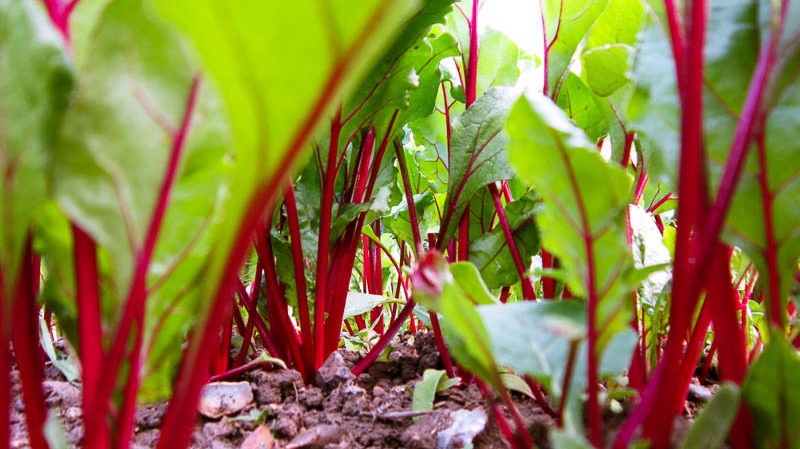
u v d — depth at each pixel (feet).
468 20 1.31
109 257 0.49
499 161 1.18
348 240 1.40
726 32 0.63
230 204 0.37
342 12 0.26
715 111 0.62
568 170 0.47
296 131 0.32
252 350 1.51
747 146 0.51
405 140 2.05
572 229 0.50
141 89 0.44
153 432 0.96
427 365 1.34
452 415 0.94
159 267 0.51
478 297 0.68
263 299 1.55
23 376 0.54
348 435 0.94
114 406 0.53
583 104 1.26
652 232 1.01
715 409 0.49
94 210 0.43
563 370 0.56
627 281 0.52
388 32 0.28
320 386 1.19
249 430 0.97
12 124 0.43
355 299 1.63
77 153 0.43
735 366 0.58
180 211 0.50
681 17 0.56
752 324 1.33
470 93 1.32
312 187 1.39
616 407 0.87
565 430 0.50
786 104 0.59
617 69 0.89
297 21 0.26
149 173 0.45
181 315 0.55
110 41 0.42
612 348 0.56
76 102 0.42
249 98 0.30
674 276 0.53
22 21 0.43
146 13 0.42
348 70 0.29
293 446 0.90
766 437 0.56
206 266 0.53
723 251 0.59
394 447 0.90
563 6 1.09
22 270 0.53
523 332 0.58
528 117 0.47
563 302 0.58
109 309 0.51
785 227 0.59
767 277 0.62
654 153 0.71
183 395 0.44
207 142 0.47
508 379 0.95
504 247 1.25
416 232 1.41
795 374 0.52
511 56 1.44
